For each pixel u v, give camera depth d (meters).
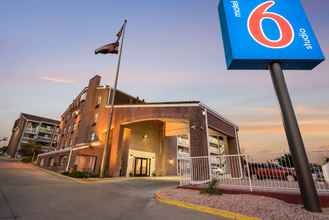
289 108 6.14
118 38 19.27
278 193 6.69
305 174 5.44
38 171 19.73
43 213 4.87
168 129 25.08
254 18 7.45
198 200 6.84
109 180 14.25
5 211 4.77
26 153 52.19
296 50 6.80
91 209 5.56
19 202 5.76
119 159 18.59
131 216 5.08
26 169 20.86
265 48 6.89
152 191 9.88
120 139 19.23
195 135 13.80
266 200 6.26
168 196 7.75
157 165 23.56
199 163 12.27
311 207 5.15
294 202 6.25
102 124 21.41
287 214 4.93
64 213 5.00
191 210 5.97
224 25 7.86
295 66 7.04
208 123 15.69
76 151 22.77
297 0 7.72
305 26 7.20
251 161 8.02
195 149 13.31
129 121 18.75
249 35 7.12
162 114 16.42
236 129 21.30
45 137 62.59
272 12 7.52
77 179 13.85
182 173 11.51
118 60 17.88
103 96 23.80
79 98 31.61
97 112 23.47
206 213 5.64
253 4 7.73
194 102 15.14
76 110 31.41
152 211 5.72
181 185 10.58
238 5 7.75
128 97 26.30
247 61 6.87
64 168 23.62
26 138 59.75
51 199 6.52
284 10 7.53
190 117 14.72
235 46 6.93
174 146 26.98
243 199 6.55
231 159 11.62
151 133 24.17
